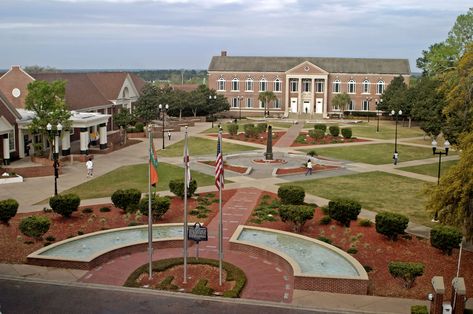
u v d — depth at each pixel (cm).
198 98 9744
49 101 4884
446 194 2369
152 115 7669
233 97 11262
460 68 2864
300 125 9100
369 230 2930
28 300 1988
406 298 2072
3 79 6062
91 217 3114
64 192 3862
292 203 3416
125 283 2150
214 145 6550
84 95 7112
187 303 1983
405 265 2147
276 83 11050
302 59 11212
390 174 4700
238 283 2145
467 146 2419
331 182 4316
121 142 6675
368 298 2064
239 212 3312
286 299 2039
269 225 3036
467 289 2170
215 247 2644
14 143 5169
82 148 5591
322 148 6344
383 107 9806
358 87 10806
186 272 2188
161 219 3106
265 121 9900
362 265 2388
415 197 3812
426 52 10538
